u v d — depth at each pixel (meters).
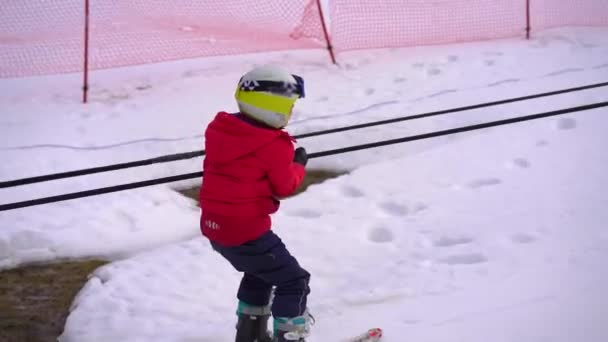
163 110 7.70
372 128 7.00
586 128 6.64
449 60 8.77
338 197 5.82
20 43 9.24
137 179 6.28
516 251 4.66
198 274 4.81
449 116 7.13
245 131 3.37
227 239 3.43
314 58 9.10
